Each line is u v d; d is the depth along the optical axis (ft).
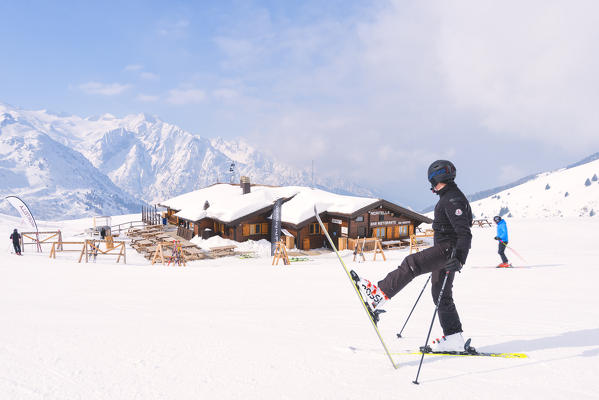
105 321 11.30
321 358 7.13
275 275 35.99
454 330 7.86
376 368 6.62
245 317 12.67
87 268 44.14
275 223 93.20
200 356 7.09
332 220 108.68
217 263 84.28
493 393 5.39
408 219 114.42
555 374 6.20
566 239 94.02
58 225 158.20
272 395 5.29
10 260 49.19
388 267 40.45
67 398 5.07
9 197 90.02
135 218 192.24
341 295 21.93
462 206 7.32
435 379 6.01
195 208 126.11
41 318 11.64
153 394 5.27
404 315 13.56
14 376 5.71
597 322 10.94
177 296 22.39
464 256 7.23
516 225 121.39
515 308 14.11
